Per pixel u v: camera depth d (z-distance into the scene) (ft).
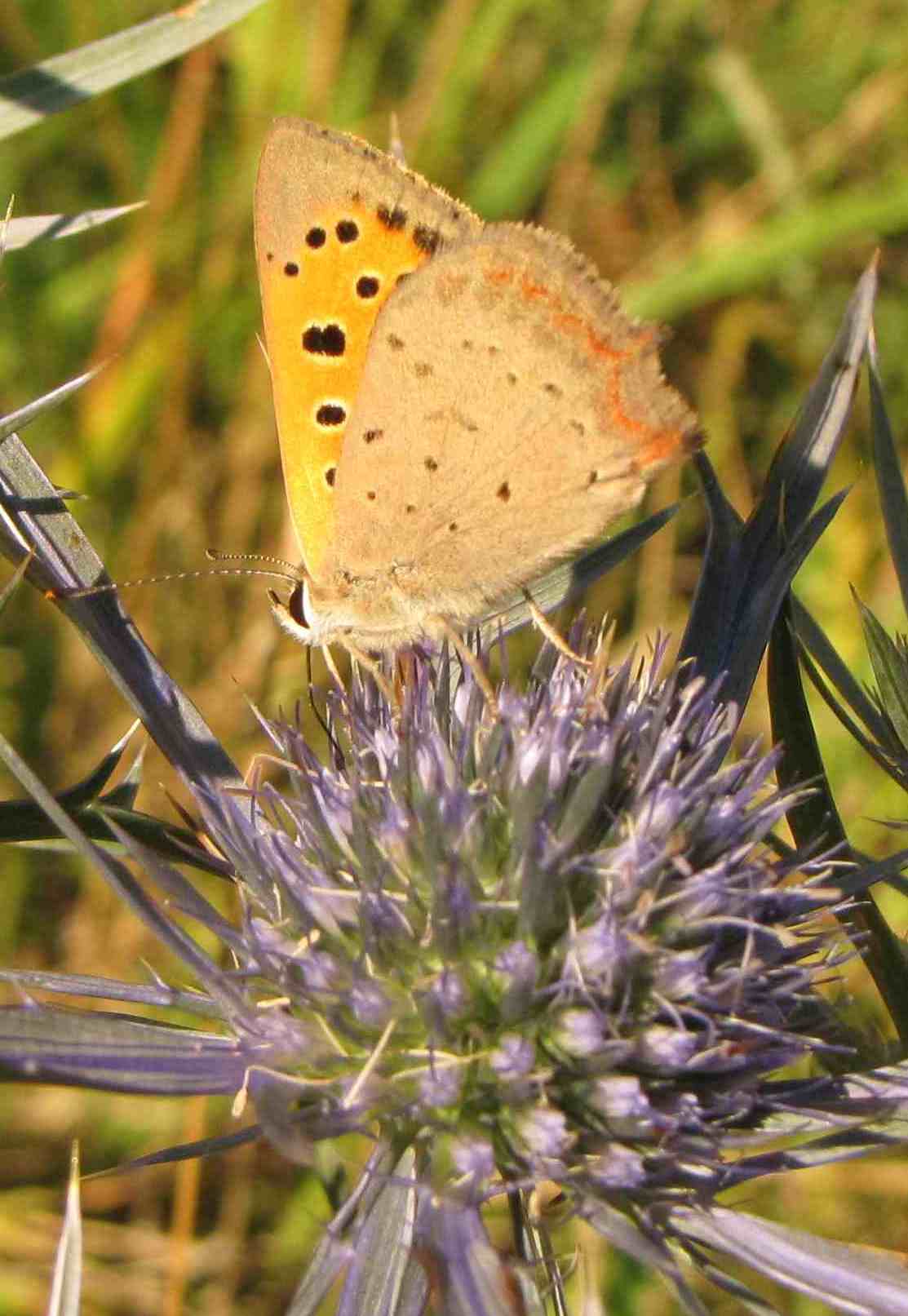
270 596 0.31
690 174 0.48
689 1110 0.27
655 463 0.29
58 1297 0.25
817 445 0.30
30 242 0.30
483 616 0.31
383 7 0.45
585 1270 0.26
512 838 0.28
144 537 0.43
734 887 0.28
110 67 0.29
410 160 0.46
